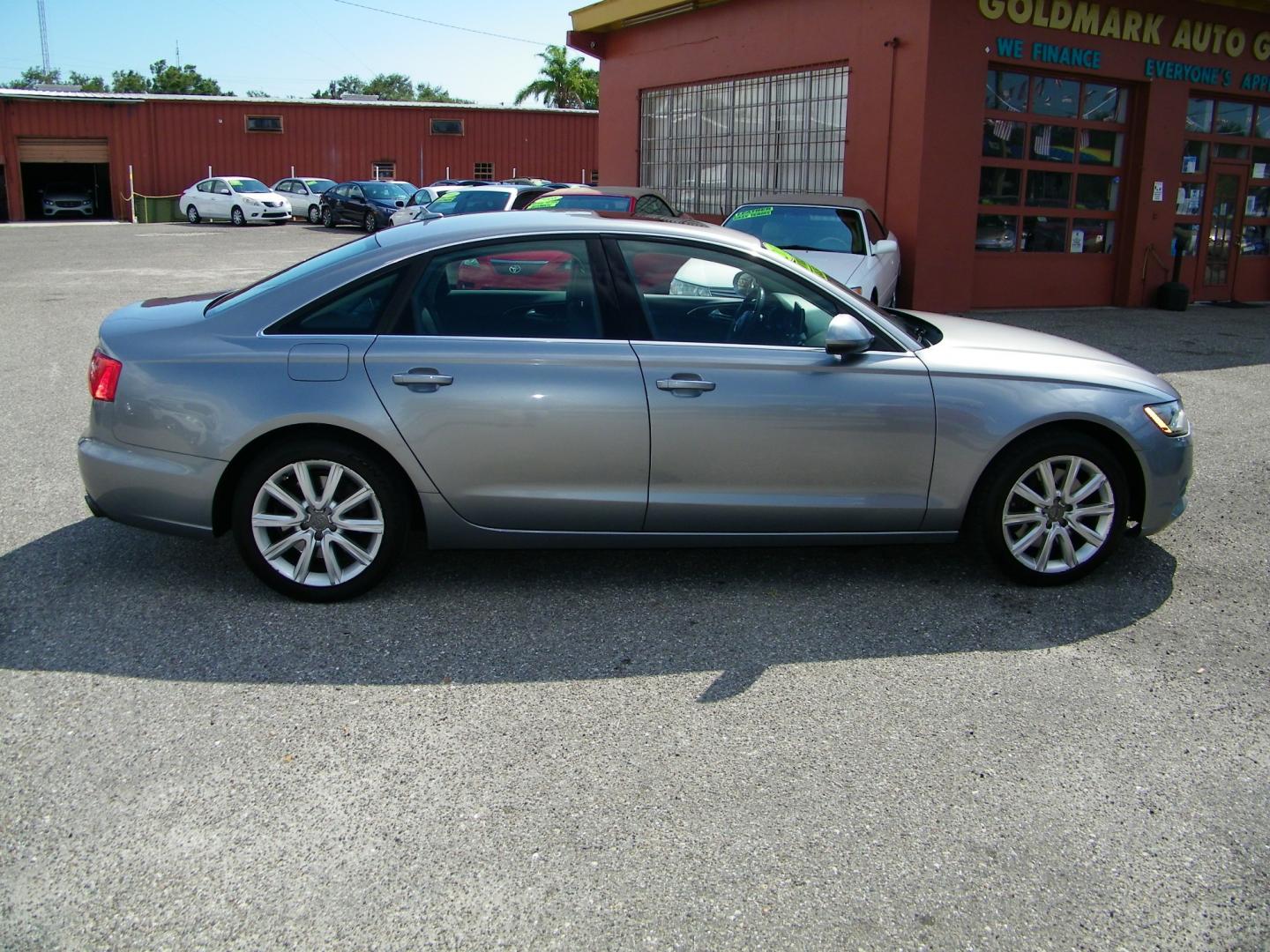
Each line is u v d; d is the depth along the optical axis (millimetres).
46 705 3512
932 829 2965
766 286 4457
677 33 16578
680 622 4289
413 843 2861
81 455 4305
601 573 4785
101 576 4605
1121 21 14055
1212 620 4402
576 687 3740
